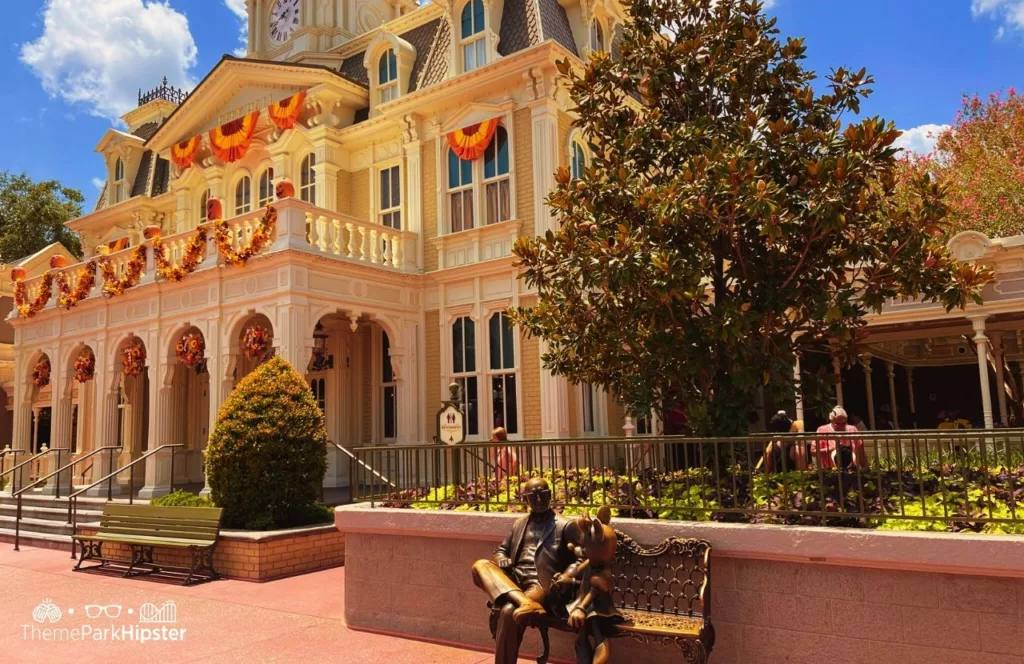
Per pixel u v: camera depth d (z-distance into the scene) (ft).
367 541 24.82
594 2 56.13
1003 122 85.87
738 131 23.76
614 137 26.91
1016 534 15.76
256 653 22.49
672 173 25.36
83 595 31.48
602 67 27.04
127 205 78.18
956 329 54.08
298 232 47.91
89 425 74.59
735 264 24.48
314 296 48.03
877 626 16.35
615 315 24.75
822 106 24.85
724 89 26.05
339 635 24.08
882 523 17.53
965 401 74.33
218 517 34.60
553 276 26.09
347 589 25.20
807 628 17.12
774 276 23.71
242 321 50.06
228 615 27.35
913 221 21.80
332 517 39.50
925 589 15.94
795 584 17.37
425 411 55.21
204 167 71.15
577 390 50.70
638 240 22.71
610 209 24.91
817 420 60.03
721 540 18.12
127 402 70.95
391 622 23.95
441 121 56.70
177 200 73.72
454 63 56.03
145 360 57.00
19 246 130.31
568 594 17.81
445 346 54.70
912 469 19.30
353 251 52.34
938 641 15.70
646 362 24.73
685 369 23.68
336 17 75.92
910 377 75.51
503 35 54.75
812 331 24.17
